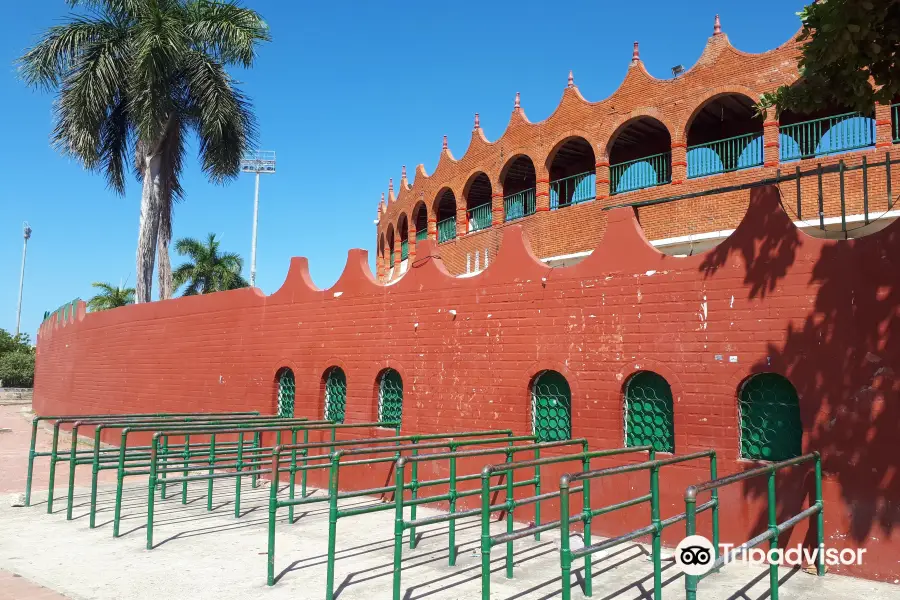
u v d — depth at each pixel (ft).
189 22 70.95
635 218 29.73
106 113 71.72
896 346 22.56
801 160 46.19
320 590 22.38
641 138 64.34
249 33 70.90
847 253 23.86
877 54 23.52
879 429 22.59
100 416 37.37
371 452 23.15
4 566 24.90
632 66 55.52
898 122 42.68
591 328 29.99
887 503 22.26
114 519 30.66
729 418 25.79
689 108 51.78
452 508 26.76
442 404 35.06
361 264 40.86
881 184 42.47
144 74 65.57
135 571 24.36
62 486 42.24
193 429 32.27
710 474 25.39
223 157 74.74
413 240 85.61
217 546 27.99
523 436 30.01
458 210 73.36
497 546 27.89
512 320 32.81
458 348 34.78
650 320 28.25
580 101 58.90
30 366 164.76
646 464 20.17
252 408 46.32
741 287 26.02
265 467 42.04
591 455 23.38
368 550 27.55
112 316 65.51
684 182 51.60
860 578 22.50
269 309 46.26
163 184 75.10
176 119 74.59
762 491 24.73
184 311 54.39
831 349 23.79
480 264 67.82
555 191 72.69
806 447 23.90
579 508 29.60
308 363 42.80
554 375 31.60
